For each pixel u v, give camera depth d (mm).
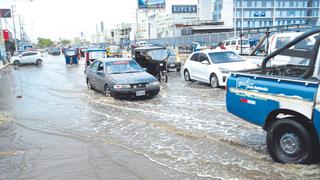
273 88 5426
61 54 83625
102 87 13383
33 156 6383
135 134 7664
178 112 9797
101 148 6727
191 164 5648
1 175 5500
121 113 10000
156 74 17656
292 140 5254
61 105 11852
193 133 7504
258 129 7652
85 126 8633
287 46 5691
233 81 6184
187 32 95188
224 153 6141
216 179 4980
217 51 15555
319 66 5254
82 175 5359
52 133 8086
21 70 31891
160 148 6582
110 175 5316
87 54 27750
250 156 5914
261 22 104375
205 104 10859
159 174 5273
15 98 14094
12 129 8641
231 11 100438
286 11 106062
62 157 6258
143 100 12156
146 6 109750
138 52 18484
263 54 15766
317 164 5195
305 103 4961
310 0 107625
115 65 13570
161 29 114375
